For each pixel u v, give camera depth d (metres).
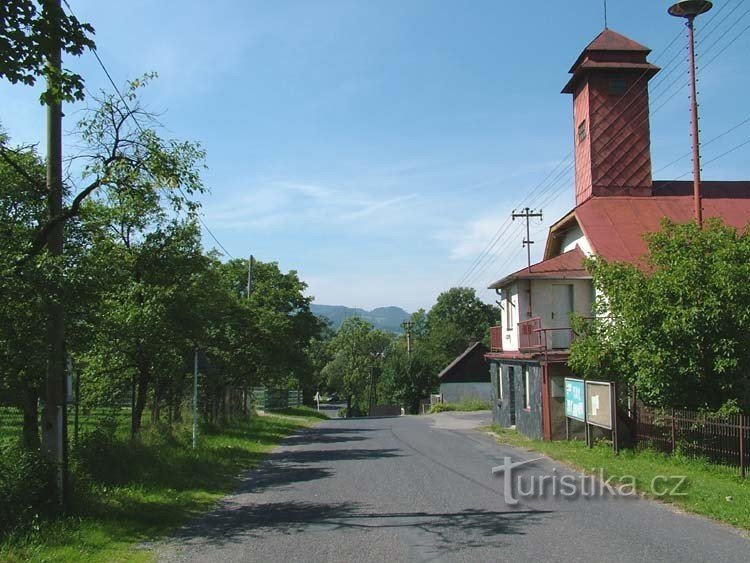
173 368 17.20
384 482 12.70
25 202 10.59
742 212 28.42
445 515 9.33
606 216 27.72
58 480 8.87
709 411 14.38
